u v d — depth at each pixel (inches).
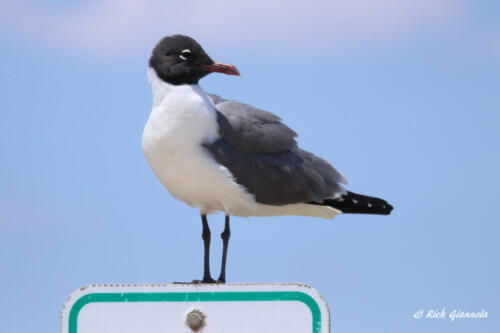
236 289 269.0
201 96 450.3
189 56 450.6
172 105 441.4
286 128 486.9
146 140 448.1
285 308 267.7
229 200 458.3
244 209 472.1
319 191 494.0
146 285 269.4
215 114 454.0
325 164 510.9
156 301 268.8
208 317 267.9
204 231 468.8
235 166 454.0
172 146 438.9
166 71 449.1
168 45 451.5
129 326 268.1
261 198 469.4
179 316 268.2
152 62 455.2
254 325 267.3
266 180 467.5
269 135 471.8
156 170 454.0
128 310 268.5
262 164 465.7
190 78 451.8
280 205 482.6
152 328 268.1
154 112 448.1
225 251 461.1
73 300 267.9
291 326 267.0
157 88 451.5
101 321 267.9
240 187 451.8
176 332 267.9
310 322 267.1
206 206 472.4
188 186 450.9
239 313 268.1
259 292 268.2
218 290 268.7
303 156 494.9
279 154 478.3
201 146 442.3
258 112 479.5
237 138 457.4
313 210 512.1
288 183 477.4
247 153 463.2
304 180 485.1
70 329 266.8
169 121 439.2
